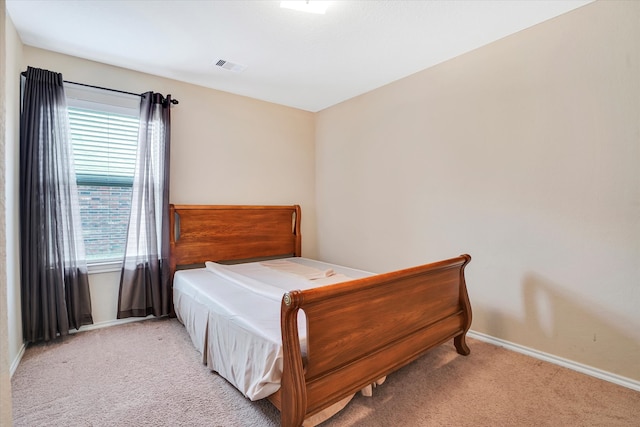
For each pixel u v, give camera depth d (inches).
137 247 114.1
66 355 91.0
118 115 115.6
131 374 81.6
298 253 162.1
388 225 134.1
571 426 63.6
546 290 90.4
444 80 112.8
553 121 88.1
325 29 91.9
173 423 63.6
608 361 80.3
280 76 125.0
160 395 72.8
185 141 130.9
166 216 120.2
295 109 165.6
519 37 93.9
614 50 78.2
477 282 105.5
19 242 92.5
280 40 97.9
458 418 65.8
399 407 69.2
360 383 63.5
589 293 83.0
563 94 86.2
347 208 153.8
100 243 113.4
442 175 114.3
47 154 97.7
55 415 65.4
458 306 92.7
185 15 85.0
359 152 146.9
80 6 80.8
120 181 116.4
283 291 87.3
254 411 67.4
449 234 112.8
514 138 95.7
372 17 85.8
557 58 87.0
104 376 80.4
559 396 73.4
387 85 133.0
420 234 121.9
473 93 105.0
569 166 85.7
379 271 138.0
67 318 101.3
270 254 151.9
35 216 95.0
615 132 78.4
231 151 143.6
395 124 130.3
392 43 99.9
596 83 80.9
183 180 130.4
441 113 114.1
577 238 84.7
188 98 131.6
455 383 78.6
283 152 160.9
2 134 27.5
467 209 107.5
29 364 85.6
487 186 102.2
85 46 101.4
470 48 103.7
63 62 106.3
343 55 107.7
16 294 88.2
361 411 67.7
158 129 118.9
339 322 60.2
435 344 82.8
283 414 54.7
